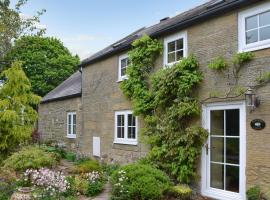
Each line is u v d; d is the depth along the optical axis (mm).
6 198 8289
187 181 9297
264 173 7508
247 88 7969
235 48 8406
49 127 21141
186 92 9539
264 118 7570
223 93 8602
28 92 13289
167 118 10031
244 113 8086
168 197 8570
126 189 8227
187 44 9961
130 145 12523
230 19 8602
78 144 17141
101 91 14969
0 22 18297
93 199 8617
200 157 9227
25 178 9273
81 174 10680
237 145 8281
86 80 16578
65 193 8656
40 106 22734
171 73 9836
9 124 12461
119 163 13141
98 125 15133
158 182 8391
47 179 8789
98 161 14352
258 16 7973
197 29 9617
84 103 16688
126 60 13195
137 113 11508
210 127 9047
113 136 13781
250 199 7492
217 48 8906
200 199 8750
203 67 9312
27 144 15781
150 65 11484
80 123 17047
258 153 7668
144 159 10617
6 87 12836
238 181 8219
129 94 12352
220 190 8664
